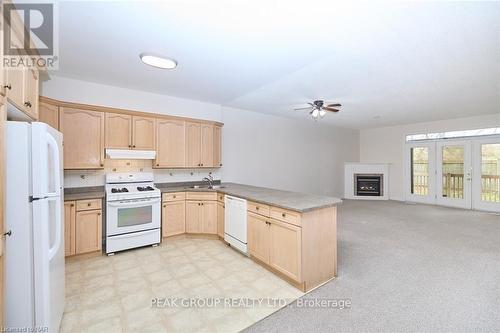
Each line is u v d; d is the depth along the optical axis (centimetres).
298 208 221
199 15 186
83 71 300
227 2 170
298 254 225
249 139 533
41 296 145
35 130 144
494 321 184
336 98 425
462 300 213
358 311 199
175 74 311
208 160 429
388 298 217
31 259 144
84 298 217
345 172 766
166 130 384
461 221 488
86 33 210
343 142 764
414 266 282
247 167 530
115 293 226
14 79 158
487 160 572
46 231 147
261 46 237
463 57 263
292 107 498
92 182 347
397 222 482
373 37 220
